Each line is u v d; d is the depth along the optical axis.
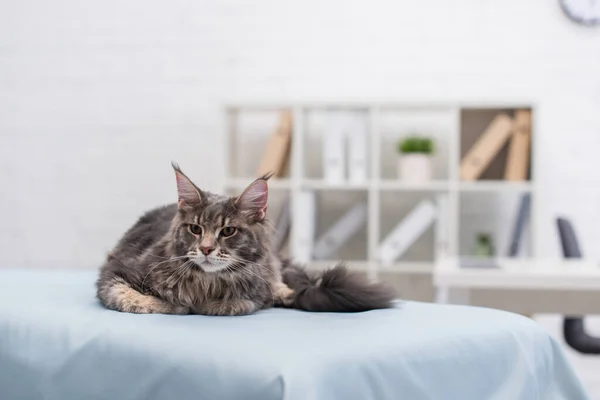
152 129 4.27
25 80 4.36
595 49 3.96
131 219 4.29
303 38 4.15
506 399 1.52
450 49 4.05
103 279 1.78
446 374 1.42
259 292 1.74
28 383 1.55
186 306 1.69
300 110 3.74
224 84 4.21
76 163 4.33
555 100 3.99
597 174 3.97
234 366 1.23
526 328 1.68
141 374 1.35
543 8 3.99
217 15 4.21
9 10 4.37
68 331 1.54
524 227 3.64
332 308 1.74
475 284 2.33
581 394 1.70
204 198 1.74
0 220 4.39
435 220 3.73
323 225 4.10
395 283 3.99
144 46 4.27
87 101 4.32
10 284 2.13
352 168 3.72
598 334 3.86
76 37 4.32
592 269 2.45
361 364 1.29
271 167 3.82
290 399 1.14
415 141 3.73
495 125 3.69
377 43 4.10
